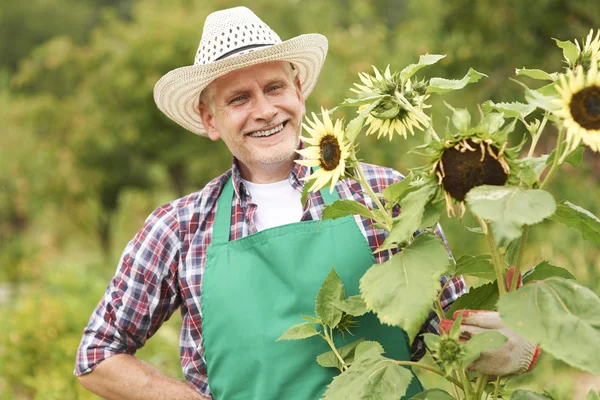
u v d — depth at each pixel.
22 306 6.53
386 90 1.69
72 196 14.36
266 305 2.05
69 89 15.11
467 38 6.79
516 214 1.31
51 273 8.94
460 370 1.56
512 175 1.39
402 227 1.47
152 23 13.16
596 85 1.31
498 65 6.68
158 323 2.30
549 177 1.40
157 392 2.21
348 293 2.02
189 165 13.57
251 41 2.24
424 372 4.57
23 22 25.75
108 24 13.98
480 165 1.39
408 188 1.58
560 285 1.41
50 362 5.68
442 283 2.09
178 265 2.23
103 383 2.26
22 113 14.23
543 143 5.86
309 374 2.00
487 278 1.74
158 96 2.43
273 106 2.15
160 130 13.44
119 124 13.20
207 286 2.12
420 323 1.44
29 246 12.17
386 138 6.73
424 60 1.68
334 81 7.76
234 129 2.17
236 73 2.15
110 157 14.21
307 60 2.36
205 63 2.28
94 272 9.62
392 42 8.21
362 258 2.04
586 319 1.36
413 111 1.66
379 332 1.99
